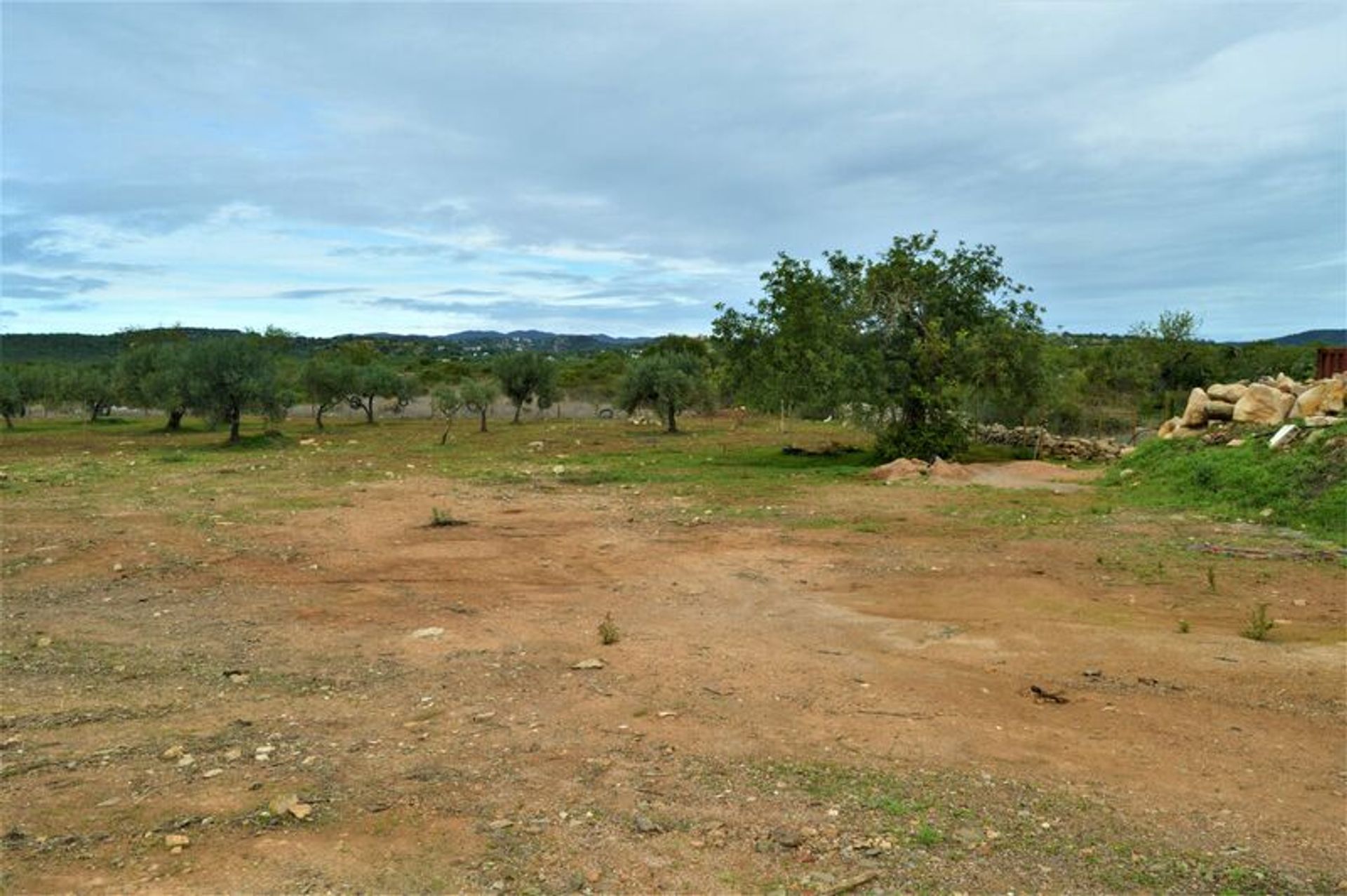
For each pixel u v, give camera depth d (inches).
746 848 154.0
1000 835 159.0
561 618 330.6
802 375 983.0
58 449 1188.5
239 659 280.4
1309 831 161.2
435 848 154.2
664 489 749.3
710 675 260.1
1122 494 673.6
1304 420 626.8
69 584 388.2
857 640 299.3
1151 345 1401.3
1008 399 1026.1
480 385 1690.5
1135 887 140.7
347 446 1244.5
